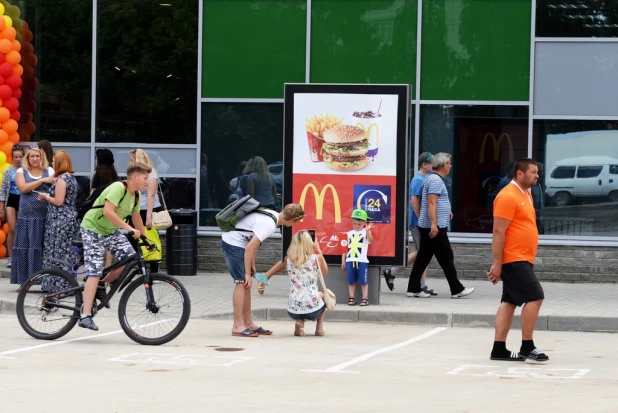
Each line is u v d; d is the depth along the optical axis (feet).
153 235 46.98
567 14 52.13
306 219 43.16
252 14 54.19
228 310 41.81
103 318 40.50
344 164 42.98
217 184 54.54
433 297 46.09
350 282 42.65
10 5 54.39
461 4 52.70
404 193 42.65
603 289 49.14
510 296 31.50
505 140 52.49
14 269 43.93
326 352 33.06
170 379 27.73
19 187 43.34
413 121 53.01
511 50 52.44
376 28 53.36
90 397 25.05
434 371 29.58
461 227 52.65
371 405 24.30
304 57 53.88
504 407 24.18
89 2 55.31
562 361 31.86
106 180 41.96
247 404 24.31
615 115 51.80
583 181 51.98
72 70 55.52
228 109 54.44
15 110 53.21
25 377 27.86
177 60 54.80
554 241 51.83
